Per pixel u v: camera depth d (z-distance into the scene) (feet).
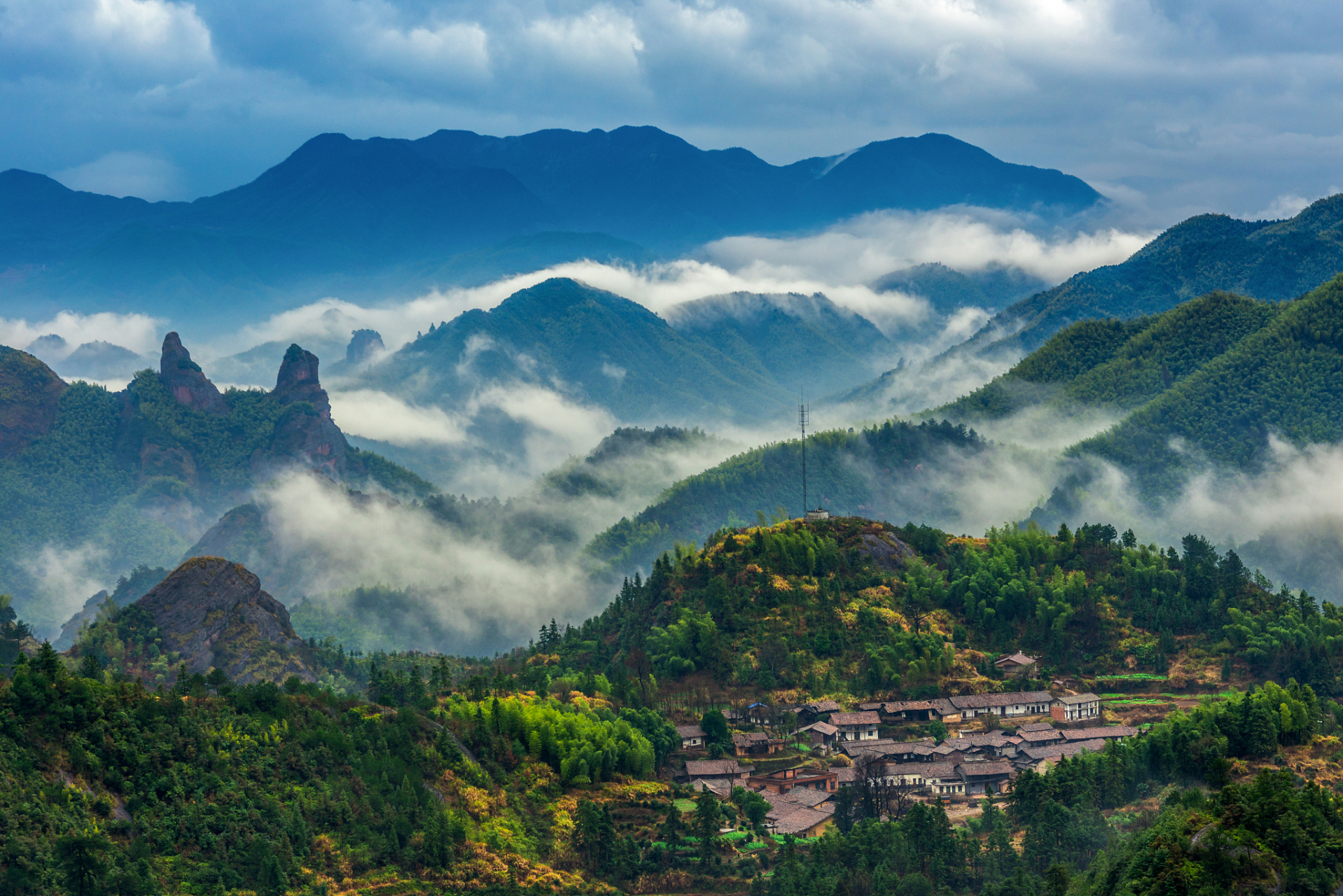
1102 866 556.10
